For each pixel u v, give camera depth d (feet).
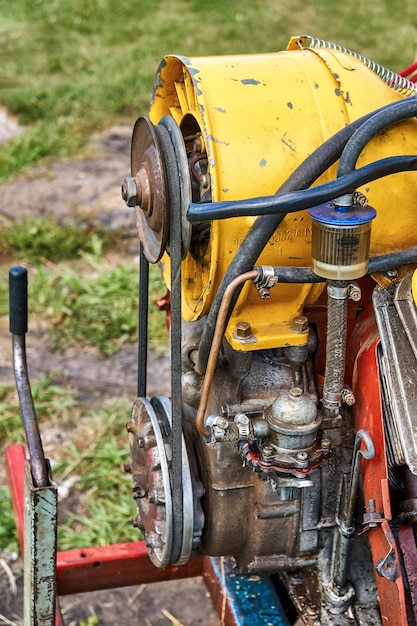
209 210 4.25
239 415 4.99
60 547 8.54
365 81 4.86
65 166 16.22
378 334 5.00
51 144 16.93
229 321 4.91
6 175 15.78
